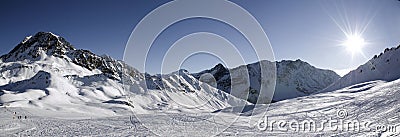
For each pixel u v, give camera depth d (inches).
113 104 4261.8
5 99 4082.2
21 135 1060.5
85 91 5398.6
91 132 1105.4
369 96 1793.8
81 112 3474.4
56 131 1152.2
